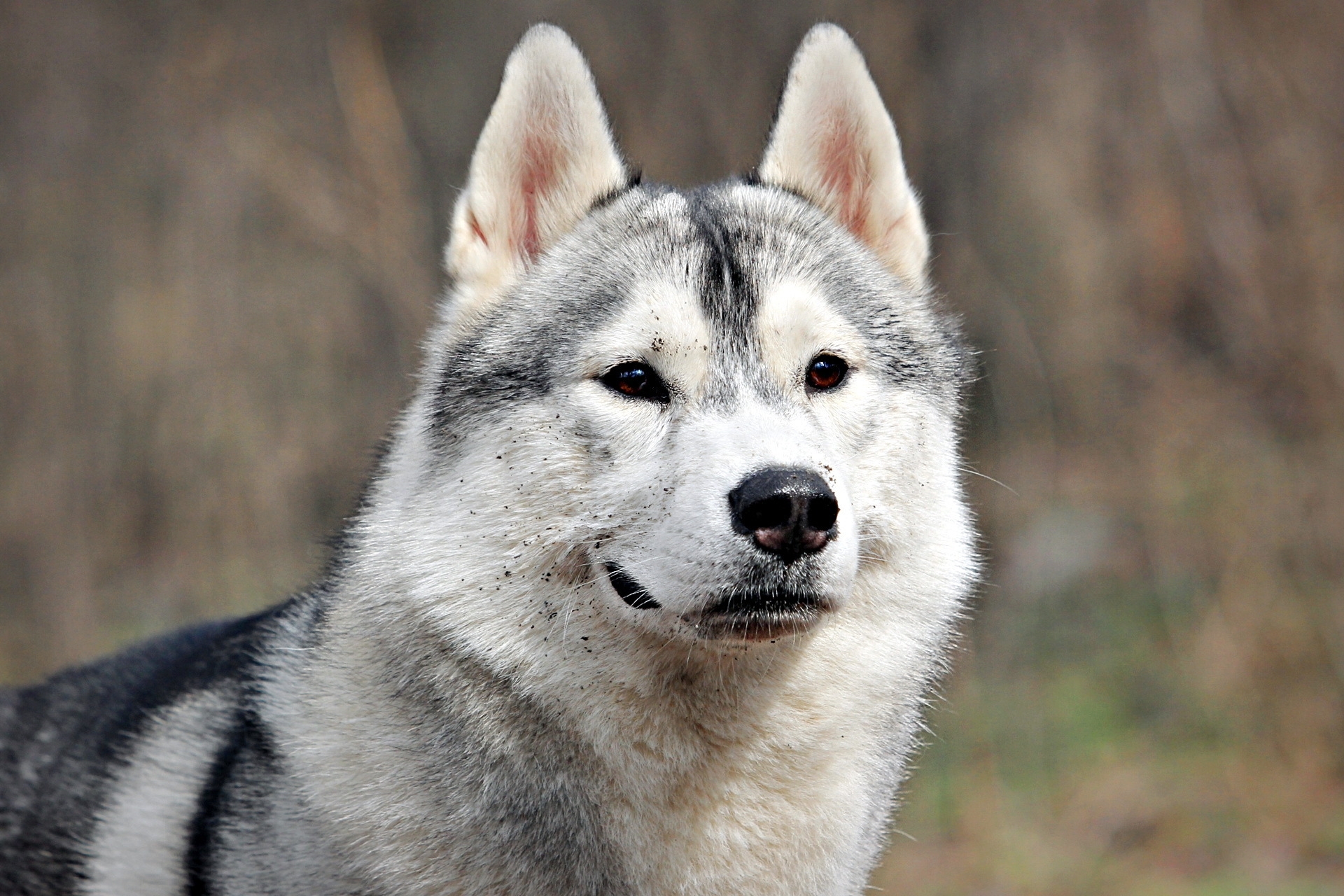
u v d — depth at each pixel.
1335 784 12.02
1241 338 13.88
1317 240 13.41
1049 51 14.82
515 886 4.81
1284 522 13.10
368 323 15.77
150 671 6.34
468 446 5.09
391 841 4.79
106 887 5.54
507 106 5.47
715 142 14.16
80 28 16.50
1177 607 13.57
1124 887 10.80
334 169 14.73
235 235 16.16
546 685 4.84
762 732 4.94
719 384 5.00
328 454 16.00
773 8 14.16
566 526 4.91
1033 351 14.45
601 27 14.66
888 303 5.55
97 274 16.45
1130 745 12.64
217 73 16.00
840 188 6.00
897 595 5.24
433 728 4.84
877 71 14.11
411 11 15.87
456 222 5.50
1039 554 14.34
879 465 5.22
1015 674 13.48
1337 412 13.24
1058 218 15.10
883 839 5.71
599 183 5.65
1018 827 11.71
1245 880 10.75
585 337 5.07
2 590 16.06
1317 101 13.57
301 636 5.39
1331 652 12.62
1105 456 14.80
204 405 16.05
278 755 5.03
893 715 5.26
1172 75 14.13
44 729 6.27
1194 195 14.33
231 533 15.93
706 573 4.57
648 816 4.89
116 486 16.22
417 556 4.96
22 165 16.66
